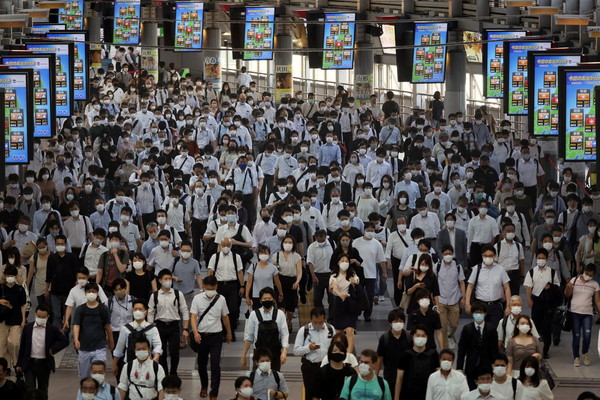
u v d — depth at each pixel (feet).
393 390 77.82
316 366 80.59
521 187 128.47
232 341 104.73
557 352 102.63
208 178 132.57
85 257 103.40
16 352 89.92
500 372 72.38
